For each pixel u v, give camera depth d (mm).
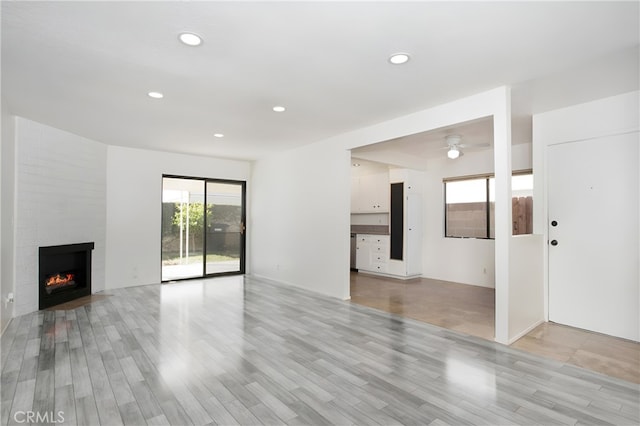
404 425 1851
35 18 2025
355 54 2492
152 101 3459
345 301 4676
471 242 5957
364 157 5469
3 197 3391
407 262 6426
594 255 3424
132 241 5648
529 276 3471
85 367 2531
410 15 2002
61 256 4645
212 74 2838
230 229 6922
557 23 2082
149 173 5859
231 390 2209
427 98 3383
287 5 1905
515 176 5387
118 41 2307
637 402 2086
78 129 4492
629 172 3213
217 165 6684
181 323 3631
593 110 3445
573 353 2850
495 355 2799
